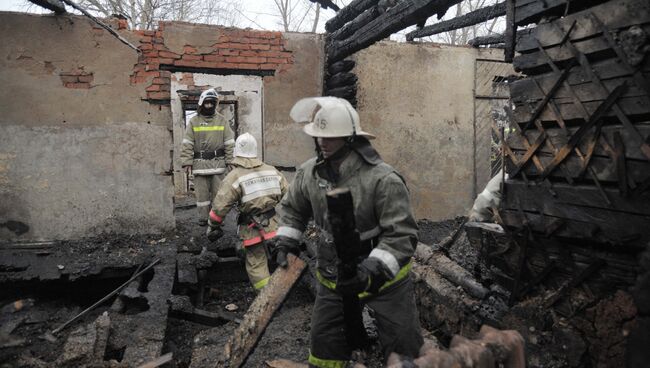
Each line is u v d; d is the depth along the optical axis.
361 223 2.18
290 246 2.57
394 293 2.27
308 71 6.56
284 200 2.59
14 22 5.11
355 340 2.26
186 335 4.11
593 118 2.37
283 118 6.51
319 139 2.18
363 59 7.26
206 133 5.62
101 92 5.48
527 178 2.90
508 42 2.97
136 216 5.71
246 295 5.16
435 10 4.00
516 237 2.98
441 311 3.68
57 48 5.27
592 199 2.42
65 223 5.46
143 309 4.22
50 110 5.31
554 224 2.66
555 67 2.60
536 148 2.75
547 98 2.65
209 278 5.38
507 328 2.93
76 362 3.05
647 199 2.14
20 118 5.22
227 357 2.66
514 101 2.93
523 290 2.95
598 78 2.35
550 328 2.70
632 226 2.23
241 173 4.09
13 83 5.16
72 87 5.37
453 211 8.07
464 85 7.92
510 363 1.70
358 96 7.28
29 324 3.91
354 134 2.12
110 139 5.55
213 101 5.56
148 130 5.68
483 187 8.23
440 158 7.89
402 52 7.48
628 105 2.21
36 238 5.37
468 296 3.46
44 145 5.32
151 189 5.75
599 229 2.40
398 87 7.51
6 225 5.26
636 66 2.15
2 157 5.20
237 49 6.12
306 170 2.38
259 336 2.51
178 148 11.09
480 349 1.60
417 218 7.86
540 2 2.68
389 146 7.56
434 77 7.71
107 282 5.04
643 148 2.13
